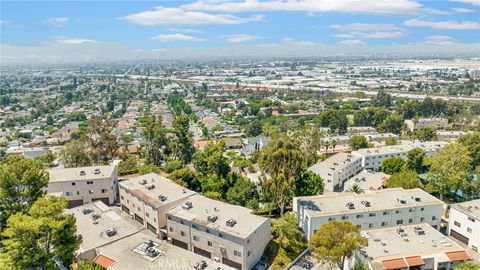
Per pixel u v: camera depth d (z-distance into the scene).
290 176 92.31
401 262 69.12
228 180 116.19
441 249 73.50
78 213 89.94
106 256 69.56
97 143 139.75
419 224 84.25
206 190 111.12
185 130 161.62
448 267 72.19
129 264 66.56
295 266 76.19
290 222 85.06
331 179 127.19
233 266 74.88
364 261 70.38
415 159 140.38
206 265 66.62
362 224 86.38
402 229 80.88
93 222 85.06
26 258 59.28
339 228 68.12
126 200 99.94
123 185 99.88
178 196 91.94
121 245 73.38
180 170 115.94
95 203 96.38
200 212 82.69
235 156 181.00
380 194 95.81
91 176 106.94
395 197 93.88
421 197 94.00
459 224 87.94
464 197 111.75
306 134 143.12
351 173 141.50
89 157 136.12
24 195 74.69
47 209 62.44
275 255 80.44
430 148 159.00
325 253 65.38
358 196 94.44
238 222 78.31
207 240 77.50
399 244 75.00
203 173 125.81
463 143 132.12
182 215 80.88
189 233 80.00
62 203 65.12
